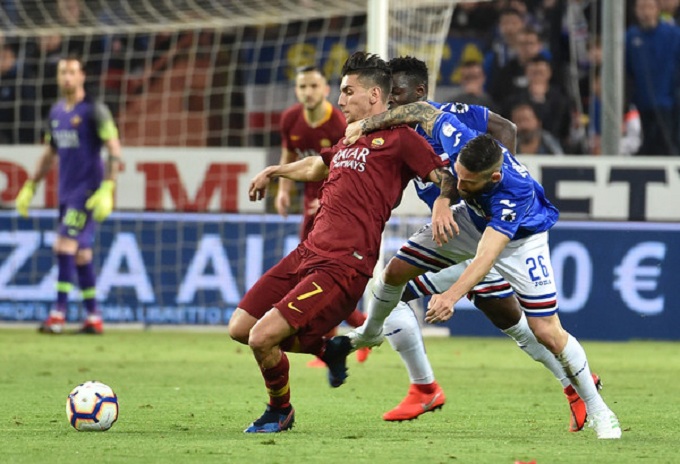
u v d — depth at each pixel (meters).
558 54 39.50
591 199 32.69
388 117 14.00
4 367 23.47
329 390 20.14
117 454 11.90
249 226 34.03
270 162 33.94
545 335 13.88
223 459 11.54
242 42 41.66
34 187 32.53
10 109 41.41
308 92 25.22
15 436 13.53
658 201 32.53
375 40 30.59
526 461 11.50
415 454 12.06
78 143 31.62
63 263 32.25
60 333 32.47
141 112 41.69
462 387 20.92
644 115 38.91
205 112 41.50
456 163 13.18
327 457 11.75
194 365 24.58
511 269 13.85
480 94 39.34
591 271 32.81
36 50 41.44
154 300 34.50
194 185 34.19
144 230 34.44
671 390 20.67
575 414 14.76
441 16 33.88
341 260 13.71
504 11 39.47
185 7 39.12
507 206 13.23
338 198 13.95
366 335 15.60
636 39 38.59
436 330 33.91
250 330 14.18
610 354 28.64
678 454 12.34
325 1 37.34
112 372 22.83
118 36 41.72
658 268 32.69
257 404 17.69
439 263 15.08
